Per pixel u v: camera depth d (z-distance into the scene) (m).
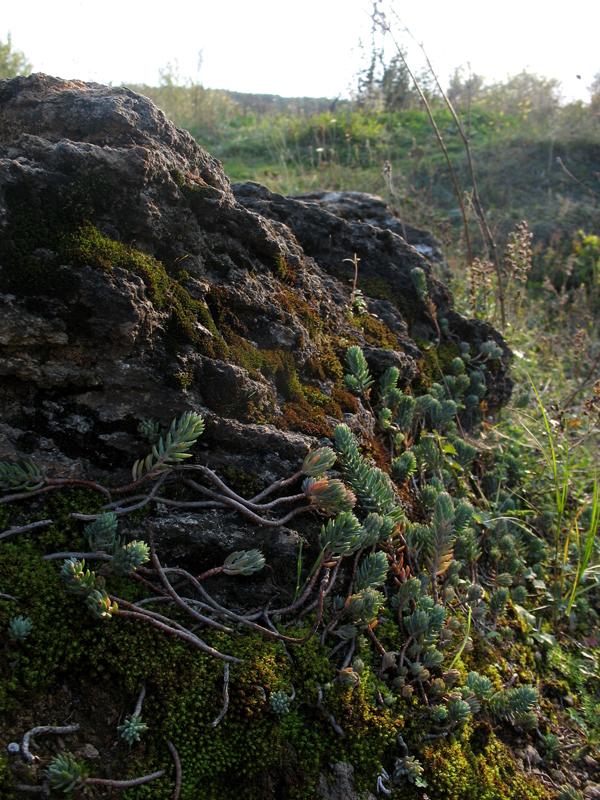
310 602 2.39
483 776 2.34
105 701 1.98
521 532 3.57
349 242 3.96
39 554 2.07
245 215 2.78
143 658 2.02
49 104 2.51
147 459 2.20
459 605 2.89
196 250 2.59
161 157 2.48
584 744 2.71
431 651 2.46
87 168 2.27
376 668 2.37
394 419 3.22
